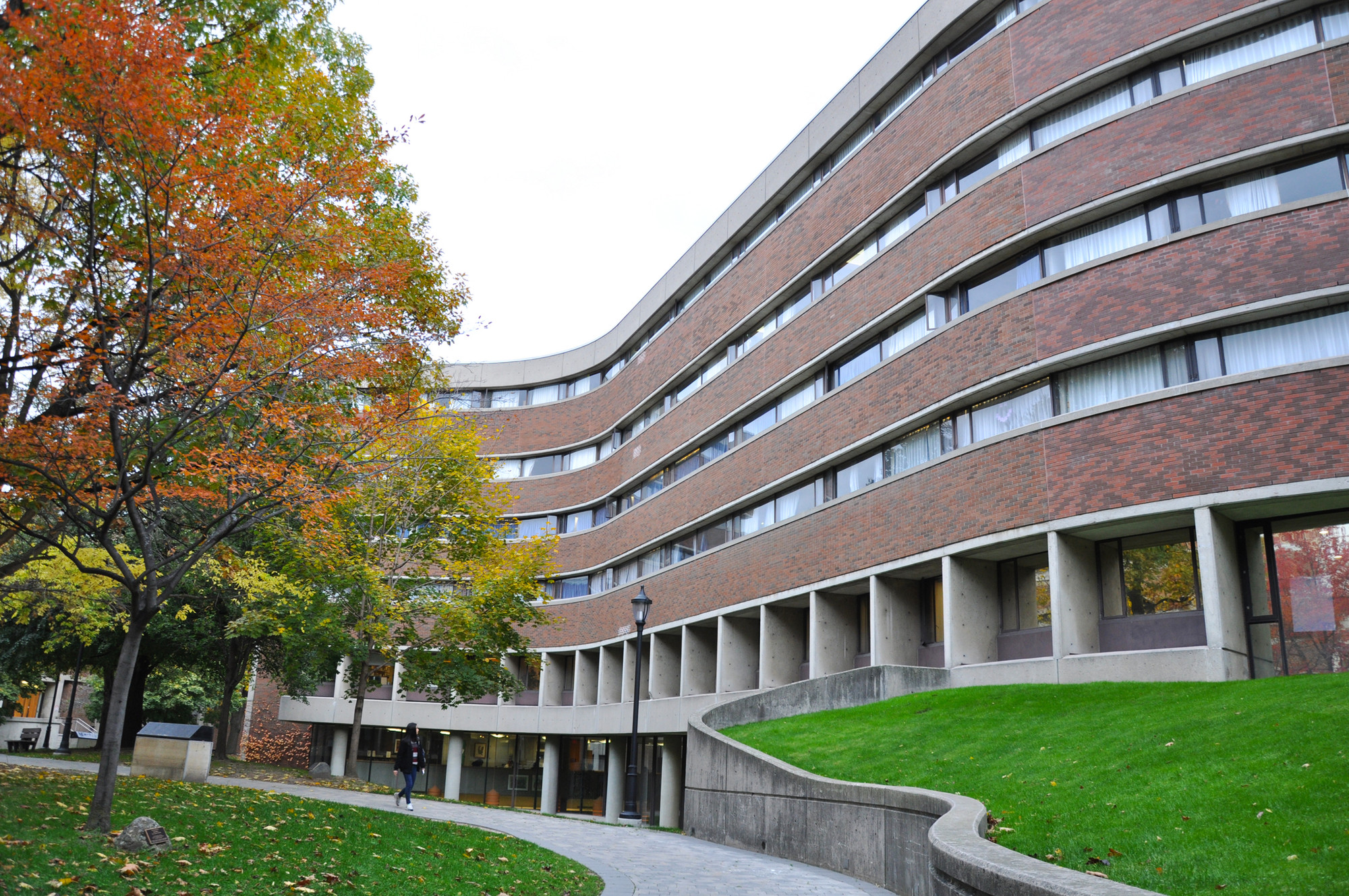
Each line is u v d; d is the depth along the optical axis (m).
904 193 26.62
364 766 49.66
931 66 27.28
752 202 35.22
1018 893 6.91
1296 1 19.28
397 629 28.84
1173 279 19.50
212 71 11.78
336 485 14.90
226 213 11.54
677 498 37.62
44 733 63.97
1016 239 22.39
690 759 21.05
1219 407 18.48
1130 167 20.61
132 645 11.66
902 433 25.67
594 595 43.69
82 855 9.56
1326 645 17.95
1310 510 18.39
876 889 12.29
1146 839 9.06
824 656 27.70
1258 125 19.14
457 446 28.89
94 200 11.01
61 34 9.74
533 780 46.56
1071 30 22.41
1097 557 21.31
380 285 12.97
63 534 15.07
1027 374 21.70
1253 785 9.80
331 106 12.95
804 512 29.09
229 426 12.92
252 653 37.00
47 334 11.42
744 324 34.66
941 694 20.34
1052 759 13.19
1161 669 18.25
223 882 9.48
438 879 11.22
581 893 11.48
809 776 15.32
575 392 51.19
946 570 22.92
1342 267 17.67
